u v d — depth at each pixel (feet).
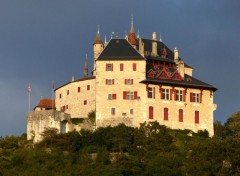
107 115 619.26
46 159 568.00
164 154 559.38
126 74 624.18
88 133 599.16
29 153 577.02
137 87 622.13
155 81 622.54
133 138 590.96
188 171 522.06
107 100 621.31
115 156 565.94
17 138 621.72
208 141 549.13
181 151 569.64
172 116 623.77
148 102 619.67
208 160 520.01
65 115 622.95
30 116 622.54
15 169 559.38
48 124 615.98
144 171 543.80
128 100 620.08
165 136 588.91
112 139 586.04
